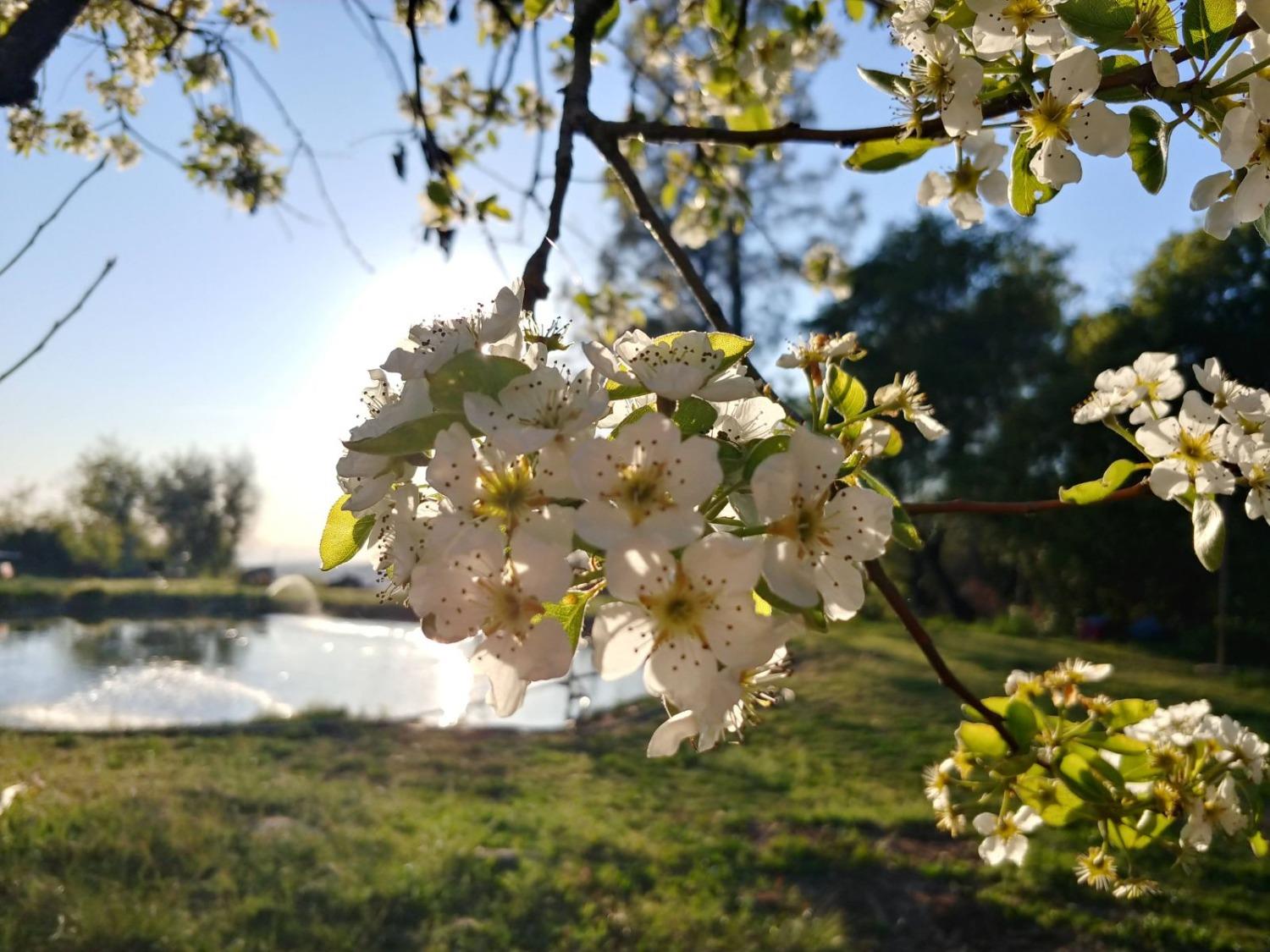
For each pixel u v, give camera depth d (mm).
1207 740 1892
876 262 26797
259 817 7926
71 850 6734
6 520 52344
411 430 1085
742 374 1170
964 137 1702
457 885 6520
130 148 5055
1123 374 1860
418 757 10773
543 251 1716
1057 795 1859
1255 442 1584
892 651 17578
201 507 55219
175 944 5441
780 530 1025
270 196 5117
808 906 6461
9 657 23672
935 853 7387
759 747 11094
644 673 1008
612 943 5891
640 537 980
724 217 4555
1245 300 20516
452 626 1013
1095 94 1347
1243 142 1250
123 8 4293
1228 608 20094
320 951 5520
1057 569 22688
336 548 1268
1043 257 26969
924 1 1511
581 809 8570
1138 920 6156
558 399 1071
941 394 26125
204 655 25141
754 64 3434
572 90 2086
